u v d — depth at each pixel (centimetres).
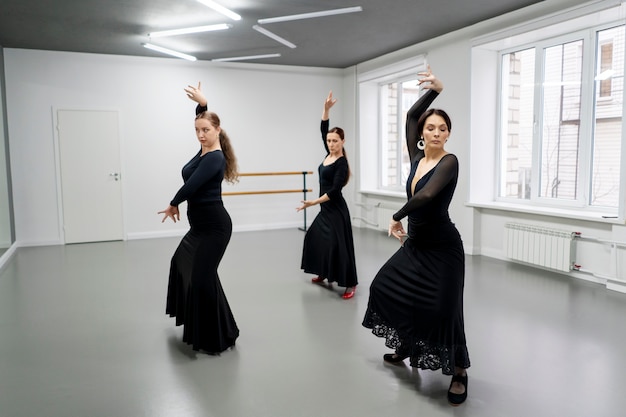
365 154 795
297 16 462
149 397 231
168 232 732
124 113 694
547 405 220
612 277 409
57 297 403
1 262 523
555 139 495
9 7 462
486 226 557
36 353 286
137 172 707
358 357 278
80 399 229
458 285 221
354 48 664
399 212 220
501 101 557
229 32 565
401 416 212
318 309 367
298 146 809
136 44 621
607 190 446
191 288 277
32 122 651
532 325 326
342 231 396
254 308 370
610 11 404
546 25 448
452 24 543
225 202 769
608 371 255
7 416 214
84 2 448
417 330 228
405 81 711
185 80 724
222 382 246
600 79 444
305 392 235
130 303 386
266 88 778
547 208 488
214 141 280
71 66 662
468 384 241
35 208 661
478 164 561
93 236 690
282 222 807
